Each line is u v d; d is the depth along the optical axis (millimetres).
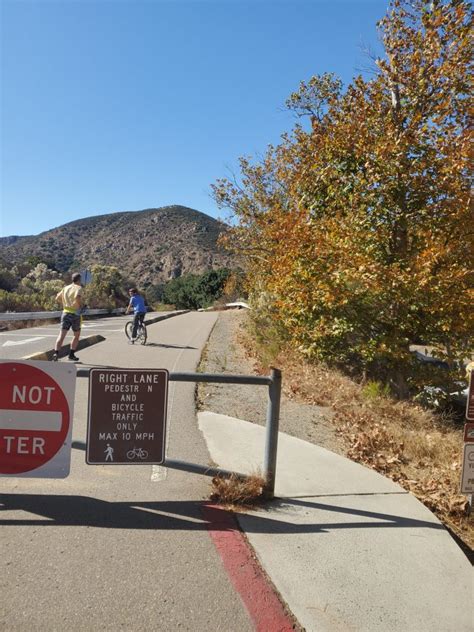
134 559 3502
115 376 4422
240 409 8164
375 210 10250
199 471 4723
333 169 11281
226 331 23219
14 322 21438
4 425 4344
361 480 5250
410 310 10141
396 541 4004
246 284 22297
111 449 4434
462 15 9820
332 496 4809
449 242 10023
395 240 10602
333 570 3559
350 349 11094
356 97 11359
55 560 3438
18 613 2902
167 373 4492
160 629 2852
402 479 5746
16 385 4344
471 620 3125
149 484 4809
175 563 3484
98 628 2824
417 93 10438
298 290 10883
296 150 18453
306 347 11430
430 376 10438
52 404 4375
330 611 3129
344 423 7855
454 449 7113
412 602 3260
